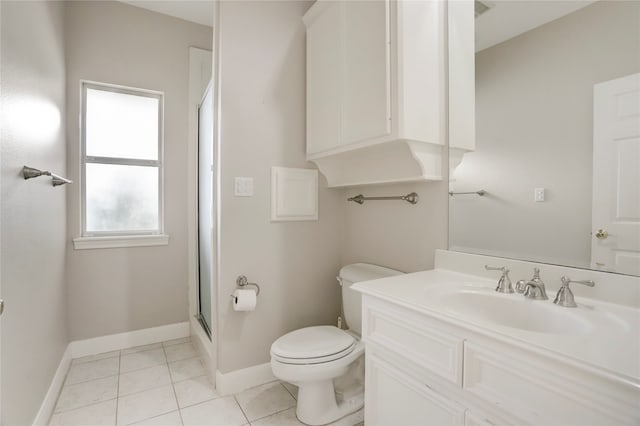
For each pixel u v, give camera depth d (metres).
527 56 1.18
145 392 1.81
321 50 1.84
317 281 2.11
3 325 1.06
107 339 2.36
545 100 1.13
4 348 1.07
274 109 1.94
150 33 2.51
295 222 2.03
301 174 2.03
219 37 1.80
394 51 1.35
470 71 1.37
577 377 0.64
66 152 2.17
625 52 0.94
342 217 2.20
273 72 1.94
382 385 1.15
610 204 0.97
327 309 2.15
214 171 1.87
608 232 0.97
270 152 1.93
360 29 1.53
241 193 1.83
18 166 1.21
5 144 1.09
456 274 1.40
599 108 0.99
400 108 1.32
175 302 2.62
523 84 1.19
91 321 2.31
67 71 2.21
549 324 0.97
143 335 2.48
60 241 1.97
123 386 1.88
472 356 0.84
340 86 1.67
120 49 2.40
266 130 1.92
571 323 0.90
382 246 1.87
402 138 1.33
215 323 1.85
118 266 2.41
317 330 1.72
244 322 1.85
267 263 1.93
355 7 1.57
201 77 2.69
